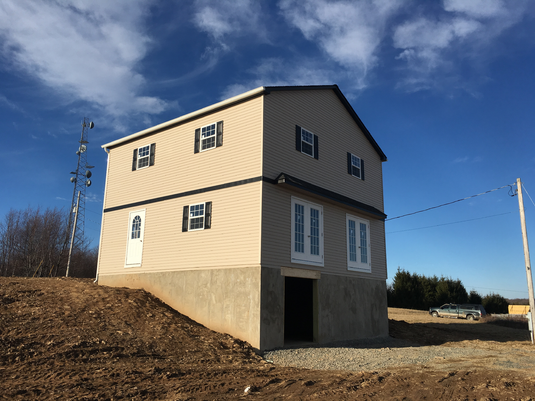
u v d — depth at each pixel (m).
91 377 7.92
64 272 40.72
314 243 15.35
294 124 15.44
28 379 7.56
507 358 12.62
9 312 11.13
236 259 13.48
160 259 16.06
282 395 7.13
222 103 15.06
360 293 17.53
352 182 18.53
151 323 12.45
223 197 14.45
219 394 7.18
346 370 9.94
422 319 30.91
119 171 19.08
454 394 6.98
